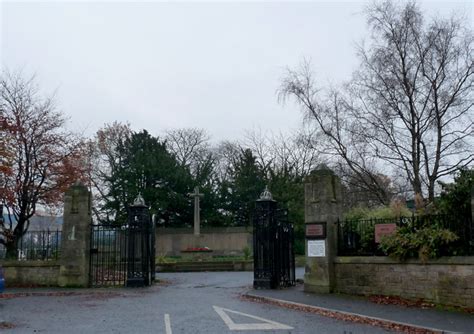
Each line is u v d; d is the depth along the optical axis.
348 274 14.91
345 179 29.69
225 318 11.09
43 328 9.88
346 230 15.44
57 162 23.62
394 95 27.00
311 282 15.55
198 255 34.78
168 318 11.09
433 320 10.43
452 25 26.08
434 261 12.67
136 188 41.12
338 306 12.48
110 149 45.59
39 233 18.80
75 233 17.88
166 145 48.16
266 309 12.46
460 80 25.80
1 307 12.87
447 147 25.98
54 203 23.25
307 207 15.89
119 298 14.75
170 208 43.00
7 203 21.27
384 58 27.03
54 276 17.78
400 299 13.30
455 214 12.83
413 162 26.56
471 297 11.88
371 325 10.18
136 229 18.42
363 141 28.06
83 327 9.99
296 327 9.97
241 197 45.16
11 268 17.81
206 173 46.50
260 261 17.20
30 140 22.48
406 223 14.11
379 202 30.25
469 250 12.20
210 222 43.81
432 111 26.33
